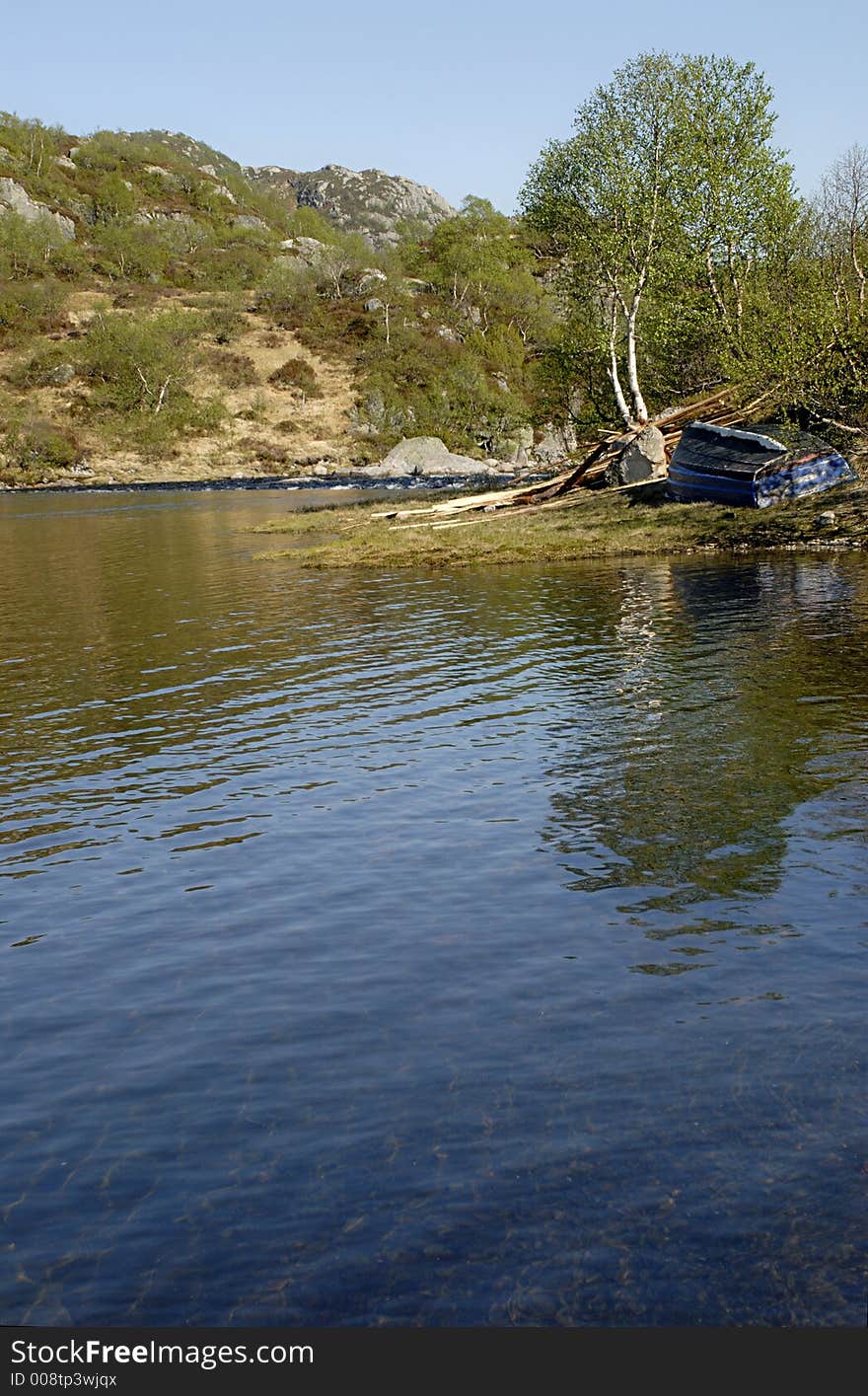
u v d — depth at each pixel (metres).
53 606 30.17
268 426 122.06
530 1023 8.05
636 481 45.28
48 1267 5.90
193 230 182.12
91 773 14.98
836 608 23.75
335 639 23.64
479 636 23.22
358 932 9.77
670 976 8.63
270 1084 7.46
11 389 122.62
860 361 40.81
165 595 31.41
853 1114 6.75
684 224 49.66
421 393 128.75
